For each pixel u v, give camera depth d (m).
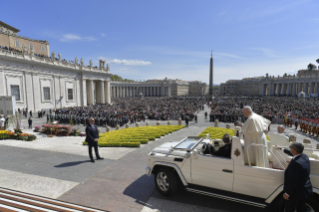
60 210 5.27
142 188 6.82
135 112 39.59
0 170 8.15
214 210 5.54
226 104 63.84
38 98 45.81
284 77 111.81
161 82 170.38
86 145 13.56
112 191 6.55
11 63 39.19
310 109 40.91
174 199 6.13
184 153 6.16
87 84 66.44
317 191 4.48
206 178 5.77
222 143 7.14
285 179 4.45
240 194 5.34
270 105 51.91
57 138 16.56
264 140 5.36
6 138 15.01
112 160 9.91
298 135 22.20
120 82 137.62
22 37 51.72
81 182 7.19
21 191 6.34
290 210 4.31
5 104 29.59
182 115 36.53
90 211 5.31
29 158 9.91
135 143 13.16
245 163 5.41
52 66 49.41
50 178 7.47
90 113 37.09
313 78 89.75
